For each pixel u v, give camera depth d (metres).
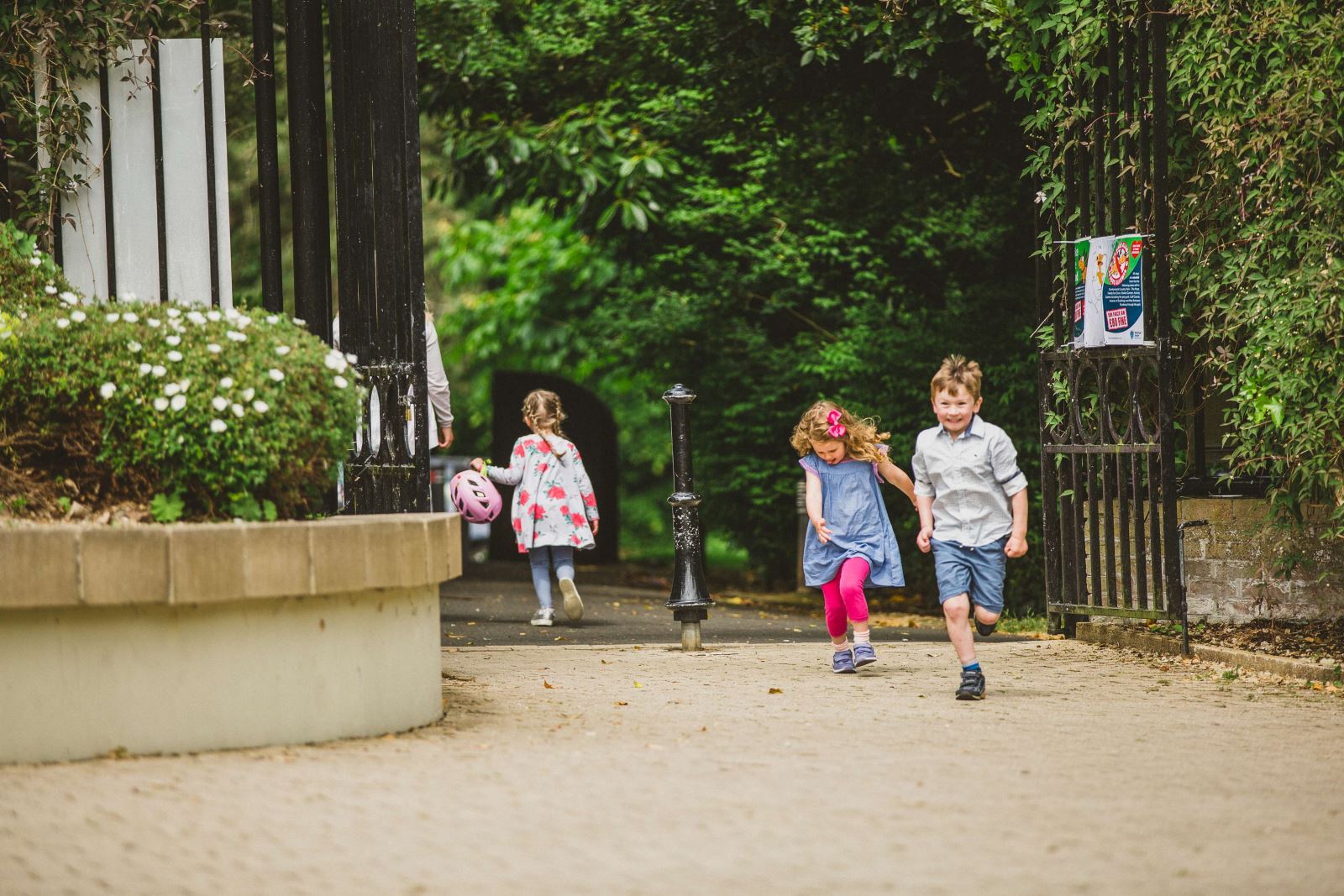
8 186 16.23
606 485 39.00
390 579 11.17
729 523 33.25
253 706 10.62
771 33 23.91
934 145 25.88
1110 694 14.00
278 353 11.66
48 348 11.34
